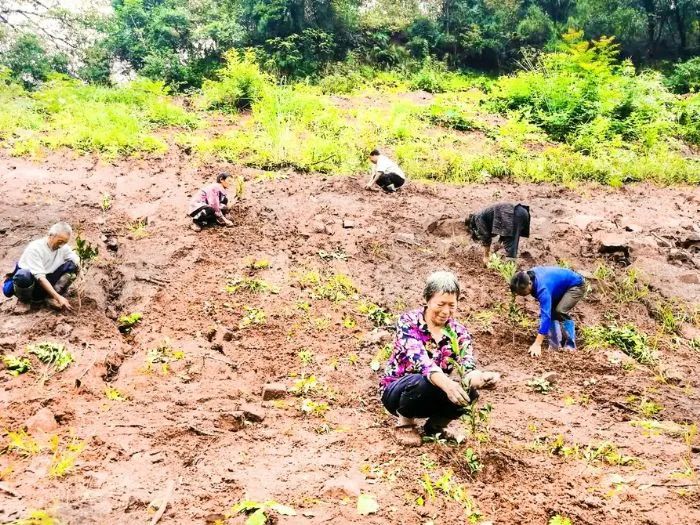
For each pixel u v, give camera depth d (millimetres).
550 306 5738
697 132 16719
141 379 4895
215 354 5406
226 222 8172
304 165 11391
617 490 3578
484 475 3695
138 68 24750
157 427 4148
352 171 11648
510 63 27344
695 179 12773
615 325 6523
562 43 20578
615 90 16922
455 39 26875
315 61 23969
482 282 7320
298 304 6418
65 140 11625
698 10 28031
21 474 3520
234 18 24219
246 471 3680
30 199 8727
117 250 7484
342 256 7605
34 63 22750
